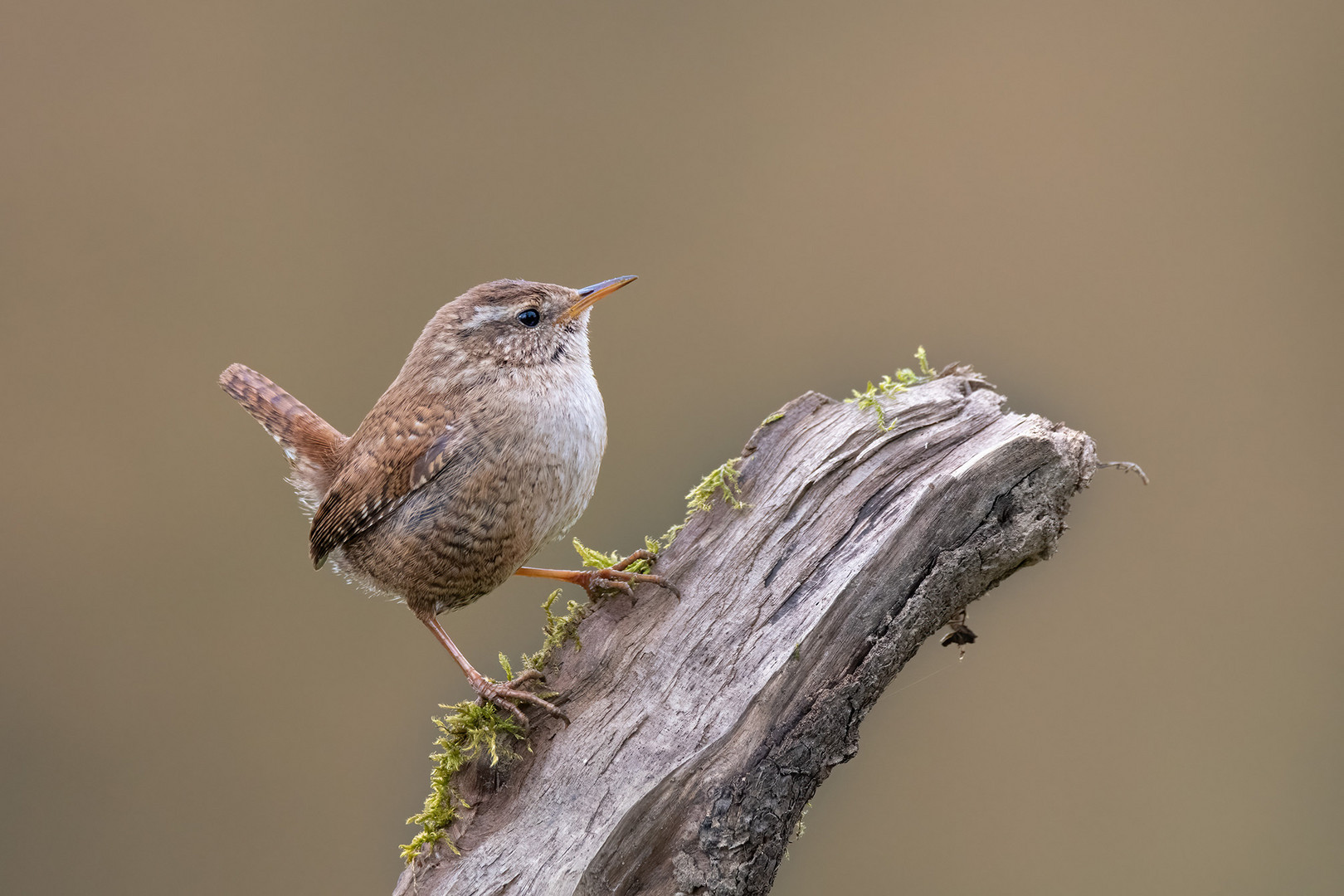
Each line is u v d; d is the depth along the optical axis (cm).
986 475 568
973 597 589
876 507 573
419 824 554
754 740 534
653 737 538
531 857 521
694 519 589
